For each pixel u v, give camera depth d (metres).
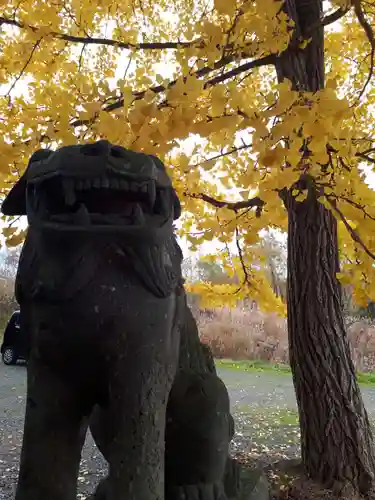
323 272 3.60
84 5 2.99
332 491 3.38
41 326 1.28
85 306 1.25
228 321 13.84
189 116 2.09
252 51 2.41
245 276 4.32
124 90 2.35
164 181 1.36
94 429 1.53
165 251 1.33
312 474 3.56
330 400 3.52
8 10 2.80
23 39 2.94
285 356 12.47
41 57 2.89
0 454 5.34
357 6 2.66
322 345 3.56
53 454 1.33
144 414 1.30
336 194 2.45
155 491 1.30
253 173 2.39
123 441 1.30
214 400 1.65
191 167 2.78
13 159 2.47
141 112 2.10
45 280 1.23
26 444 1.33
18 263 1.35
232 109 2.09
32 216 1.29
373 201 2.43
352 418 3.53
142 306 1.28
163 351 1.33
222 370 11.11
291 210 3.71
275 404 7.91
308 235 3.62
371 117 3.64
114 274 1.26
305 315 3.61
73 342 1.27
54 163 1.25
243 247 4.28
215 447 1.64
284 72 3.40
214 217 3.65
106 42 3.05
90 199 1.26
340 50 3.87
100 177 1.22
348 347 3.69
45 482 1.32
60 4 2.88
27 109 2.69
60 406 1.34
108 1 2.93
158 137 2.14
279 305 4.33
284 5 3.33
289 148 2.21
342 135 2.29
